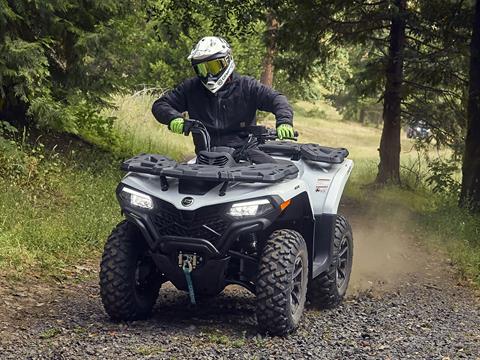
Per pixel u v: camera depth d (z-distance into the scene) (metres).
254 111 6.42
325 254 6.52
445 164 17.70
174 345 5.47
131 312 6.07
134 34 14.06
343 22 18.08
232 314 6.64
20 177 10.85
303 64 19.02
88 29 13.27
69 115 12.53
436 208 15.29
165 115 6.32
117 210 10.51
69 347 5.34
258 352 5.39
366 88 19.39
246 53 27.84
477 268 9.74
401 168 21.73
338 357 5.35
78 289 7.40
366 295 7.76
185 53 26.83
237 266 6.13
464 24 15.91
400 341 5.89
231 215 5.68
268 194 5.74
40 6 11.88
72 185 11.36
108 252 6.01
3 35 11.19
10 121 12.83
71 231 9.15
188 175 5.71
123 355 5.18
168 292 7.47
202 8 16.05
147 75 26.31
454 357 5.50
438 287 8.61
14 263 7.77
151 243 5.79
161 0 15.67
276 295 5.70
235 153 6.33
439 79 17.52
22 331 5.77
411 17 17.17
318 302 6.90
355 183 19.39
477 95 14.76
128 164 5.89
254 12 15.88
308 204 6.23
